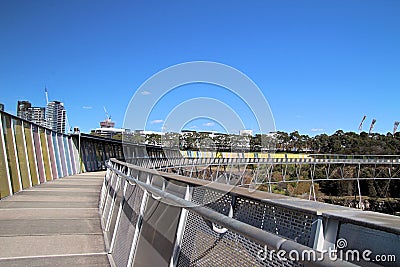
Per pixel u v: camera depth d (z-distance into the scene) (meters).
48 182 18.58
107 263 4.62
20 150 14.88
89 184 17.34
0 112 11.73
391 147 54.00
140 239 3.64
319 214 1.57
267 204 1.99
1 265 4.51
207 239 2.16
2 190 11.30
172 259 2.56
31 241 5.74
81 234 6.26
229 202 2.53
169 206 2.99
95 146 40.28
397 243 1.24
